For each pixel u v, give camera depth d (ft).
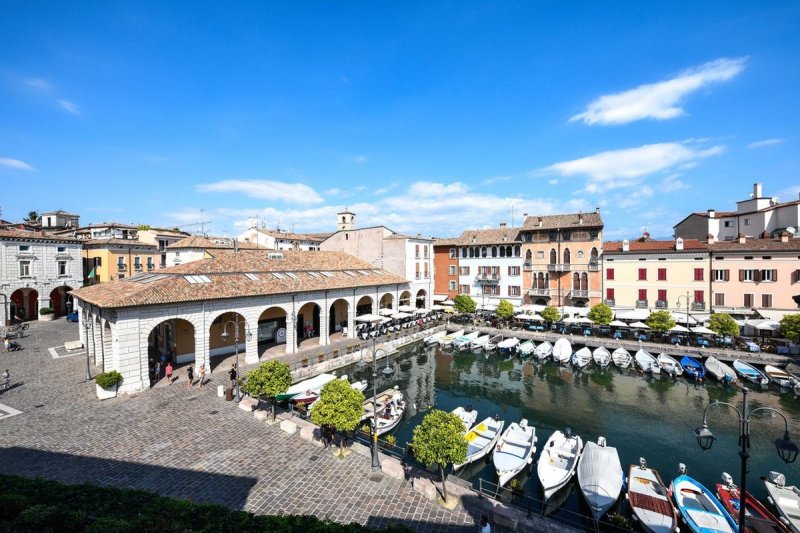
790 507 56.24
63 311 190.19
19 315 176.65
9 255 161.89
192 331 114.32
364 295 153.48
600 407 98.63
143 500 37.58
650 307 161.58
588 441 73.41
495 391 110.22
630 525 54.90
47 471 53.72
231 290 107.65
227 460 58.95
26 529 28.81
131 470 55.06
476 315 195.52
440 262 221.87
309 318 148.87
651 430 85.76
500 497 56.75
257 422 72.59
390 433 81.41
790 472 69.26
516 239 196.24
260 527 33.60
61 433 65.72
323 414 61.00
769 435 82.79
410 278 194.90
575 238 178.40
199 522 34.30
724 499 58.39
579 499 61.77
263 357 118.11
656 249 160.45
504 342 147.43
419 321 173.88
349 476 55.88
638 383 115.96
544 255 186.91
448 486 53.67
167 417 73.72
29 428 67.15
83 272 200.13
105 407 77.66
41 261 171.63
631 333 151.94
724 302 148.87
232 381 92.12
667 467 71.15
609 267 170.30
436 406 98.63
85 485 39.40
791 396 103.35
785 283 140.05
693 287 154.20
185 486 51.65
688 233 205.87
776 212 169.07
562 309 169.78
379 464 58.49
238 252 141.28
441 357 143.13
